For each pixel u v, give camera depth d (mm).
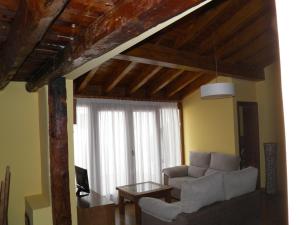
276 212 4641
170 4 1123
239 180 3352
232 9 4168
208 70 5027
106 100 6027
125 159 6184
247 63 5891
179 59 4559
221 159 5684
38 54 2426
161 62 4367
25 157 3654
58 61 2311
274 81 6148
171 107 7062
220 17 4289
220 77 6105
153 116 6730
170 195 5051
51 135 2928
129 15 1306
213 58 5145
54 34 1956
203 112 6586
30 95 3732
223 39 4805
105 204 3500
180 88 6527
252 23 4621
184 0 1089
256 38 4984
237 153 5789
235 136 5793
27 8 1545
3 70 2568
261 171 6320
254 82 6496
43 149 3480
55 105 2910
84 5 1609
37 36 1624
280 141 5980
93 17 1735
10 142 3578
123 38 1560
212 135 6332
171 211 2898
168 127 6965
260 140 6402
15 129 3615
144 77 5637
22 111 3668
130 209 5426
